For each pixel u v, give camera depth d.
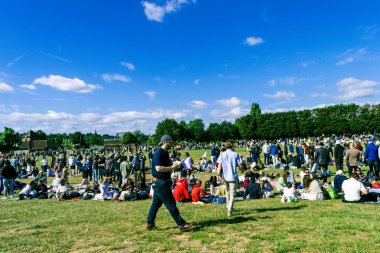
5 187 17.80
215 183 18.38
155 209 7.96
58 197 16.59
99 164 24.45
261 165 26.61
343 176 14.30
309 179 14.04
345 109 93.69
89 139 176.75
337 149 19.59
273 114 103.31
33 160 34.88
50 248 6.89
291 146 33.78
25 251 6.77
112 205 13.45
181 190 13.48
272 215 9.27
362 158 25.02
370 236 6.80
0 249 6.95
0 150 117.50
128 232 7.88
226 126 138.00
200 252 6.17
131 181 16.41
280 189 16.47
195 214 9.98
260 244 6.48
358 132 91.81
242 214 9.64
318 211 9.77
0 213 11.93
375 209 9.92
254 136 106.12
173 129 127.69
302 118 98.31
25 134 155.12
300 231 7.32
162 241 6.98
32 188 18.11
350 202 11.51
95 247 6.86
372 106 91.25
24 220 10.31
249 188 14.43
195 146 90.50
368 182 14.86
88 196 16.52
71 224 9.26
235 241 6.72
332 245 6.23
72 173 30.27
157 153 7.71
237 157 9.50
